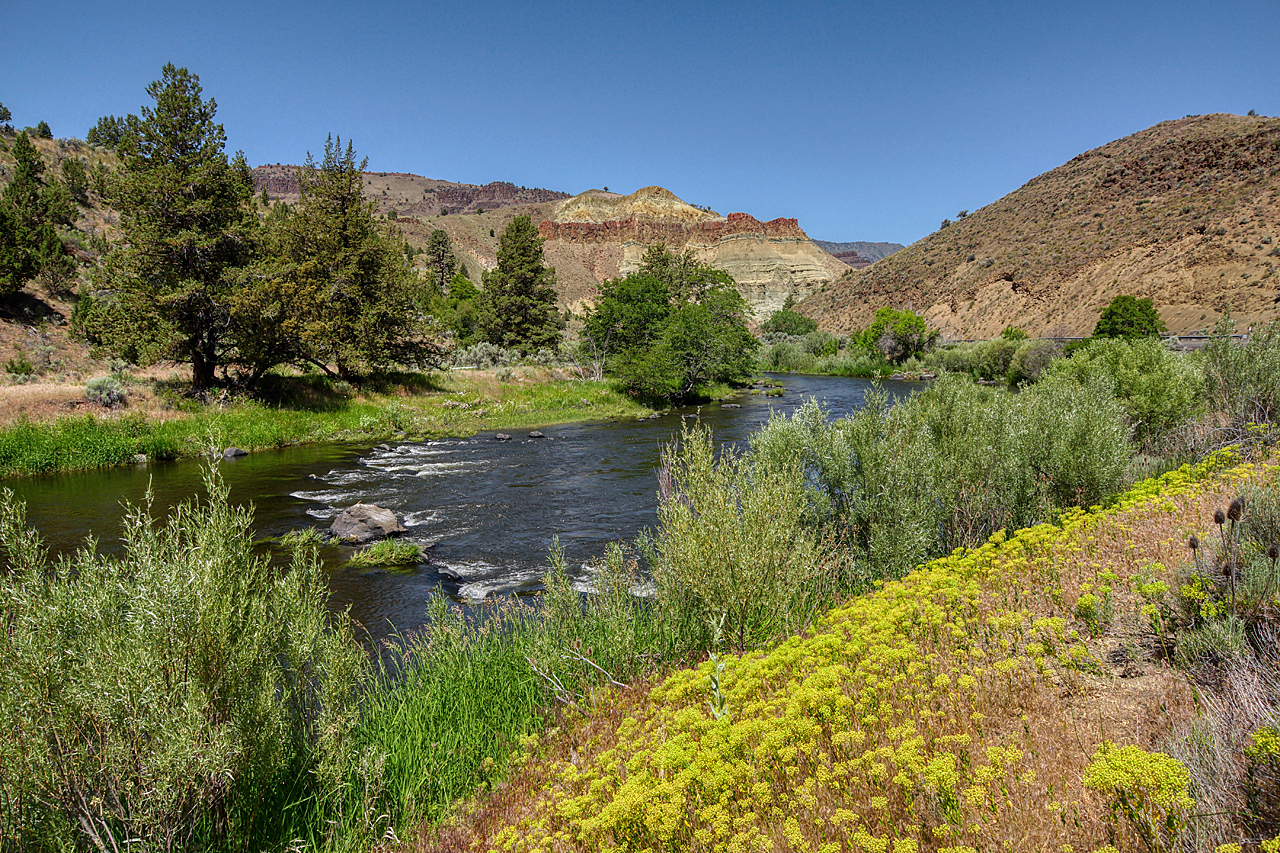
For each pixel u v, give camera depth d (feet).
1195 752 8.86
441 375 116.37
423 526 42.24
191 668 11.07
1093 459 26.43
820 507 27.30
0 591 10.47
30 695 10.04
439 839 12.41
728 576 18.58
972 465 27.53
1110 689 11.97
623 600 20.79
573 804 10.37
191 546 11.93
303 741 13.99
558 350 171.73
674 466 22.33
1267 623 12.10
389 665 21.93
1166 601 13.92
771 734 10.54
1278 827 7.47
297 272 88.33
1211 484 22.47
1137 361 44.88
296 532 39.81
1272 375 37.19
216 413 77.30
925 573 18.57
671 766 10.59
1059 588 16.24
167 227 76.02
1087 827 8.11
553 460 65.77
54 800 10.19
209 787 11.37
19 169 166.61
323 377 98.94
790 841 8.43
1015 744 9.70
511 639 21.91
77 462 61.46
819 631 18.06
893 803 9.49
